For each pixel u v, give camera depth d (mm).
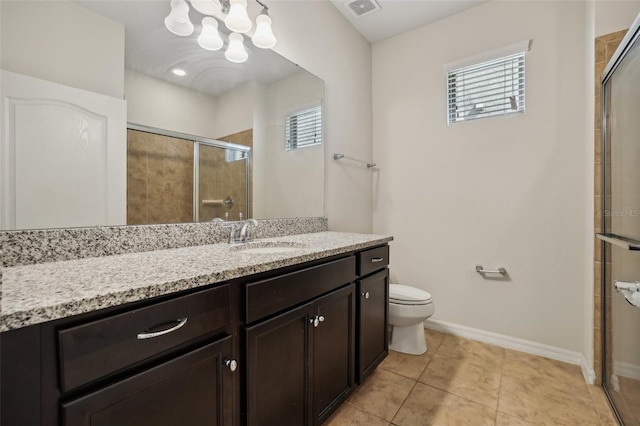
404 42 2514
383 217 2629
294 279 1066
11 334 501
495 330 2109
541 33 1929
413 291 1993
